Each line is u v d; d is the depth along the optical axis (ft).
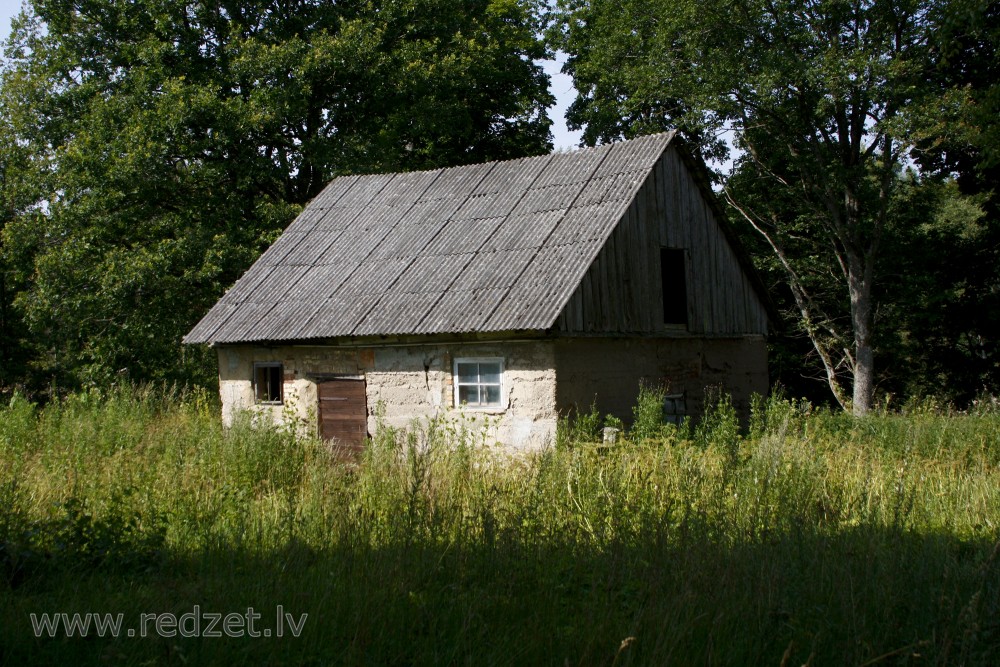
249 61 76.84
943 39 56.29
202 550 23.18
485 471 31.91
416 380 46.37
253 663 16.01
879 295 81.46
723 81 68.13
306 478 35.24
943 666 14.74
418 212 55.93
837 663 15.26
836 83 63.57
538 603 17.76
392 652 16.21
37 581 20.59
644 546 20.52
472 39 91.61
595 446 33.24
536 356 42.34
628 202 46.93
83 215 72.59
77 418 49.88
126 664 15.90
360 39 80.53
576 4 92.99
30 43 88.17
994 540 22.58
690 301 52.21
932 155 74.69
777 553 19.06
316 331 48.39
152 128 73.46
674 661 15.05
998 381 80.59
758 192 85.71
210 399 65.77
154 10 80.28
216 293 74.02
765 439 32.42
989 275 79.51
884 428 42.16
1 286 84.84
